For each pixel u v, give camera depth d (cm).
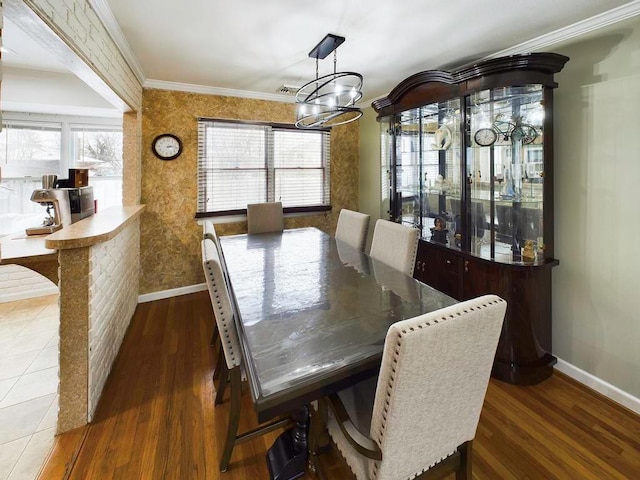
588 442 171
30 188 405
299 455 149
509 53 259
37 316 315
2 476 147
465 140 255
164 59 283
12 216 392
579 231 217
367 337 133
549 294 231
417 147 332
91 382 184
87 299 178
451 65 296
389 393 90
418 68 304
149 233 358
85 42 179
